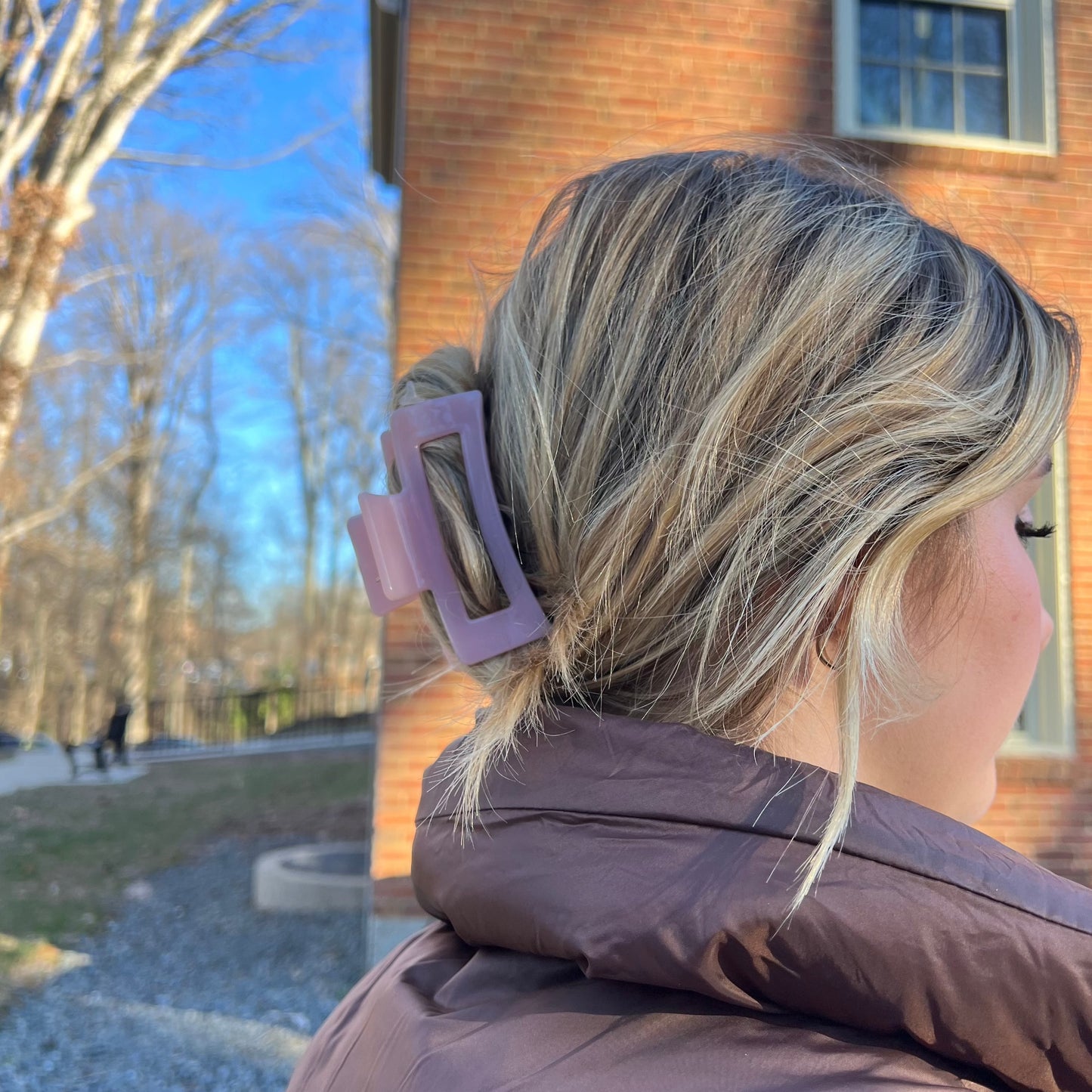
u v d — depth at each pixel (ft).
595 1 14.30
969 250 1.77
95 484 73.36
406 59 13.91
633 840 1.42
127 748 57.06
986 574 1.62
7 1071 12.91
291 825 32.71
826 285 1.60
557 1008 1.46
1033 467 1.71
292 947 18.90
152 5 24.72
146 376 75.56
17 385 24.22
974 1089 1.34
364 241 71.15
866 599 1.48
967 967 1.30
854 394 1.53
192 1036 14.32
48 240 23.93
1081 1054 1.29
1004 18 15.67
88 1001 15.78
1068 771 13.53
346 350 85.20
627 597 1.57
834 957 1.30
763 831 1.37
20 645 71.00
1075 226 14.70
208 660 99.96
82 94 25.90
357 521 1.87
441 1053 1.48
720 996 1.37
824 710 1.56
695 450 1.54
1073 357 1.77
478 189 13.78
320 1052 2.10
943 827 1.40
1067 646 13.87
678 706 1.57
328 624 94.79
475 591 1.67
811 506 1.49
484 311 2.38
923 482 1.51
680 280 1.69
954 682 1.61
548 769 1.54
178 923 20.57
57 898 22.08
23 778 42.57
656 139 14.05
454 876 1.62
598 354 1.71
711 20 14.53
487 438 1.89
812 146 2.23
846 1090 1.26
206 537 89.51
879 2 15.43
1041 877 1.38
